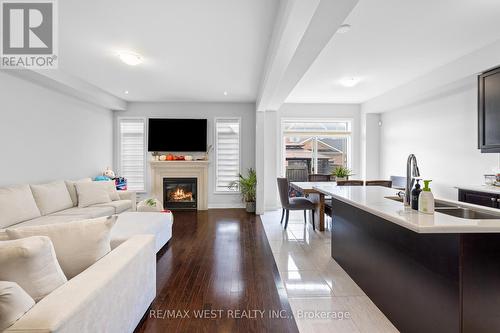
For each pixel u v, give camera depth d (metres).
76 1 2.33
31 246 1.17
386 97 5.48
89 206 4.31
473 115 3.97
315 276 2.73
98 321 1.29
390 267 1.97
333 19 2.02
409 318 1.75
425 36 3.05
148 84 4.86
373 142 6.37
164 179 6.18
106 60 3.69
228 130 6.34
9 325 1.00
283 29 2.20
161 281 2.62
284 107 6.50
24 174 3.83
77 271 1.56
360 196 2.50
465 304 1.39
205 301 2.25
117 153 6.23
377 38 3.09
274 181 6.28
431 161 4.82
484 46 3.29
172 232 4.36
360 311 2.10
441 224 1.41
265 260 3.16
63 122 4.62
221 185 6.37
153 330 1.87
